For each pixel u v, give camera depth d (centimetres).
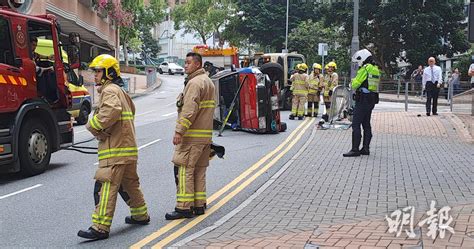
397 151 1117
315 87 1834
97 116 559
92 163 1055
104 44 3916
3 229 624
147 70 4500
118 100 566
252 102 1445
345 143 1242
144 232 604
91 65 584
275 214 654
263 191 782
